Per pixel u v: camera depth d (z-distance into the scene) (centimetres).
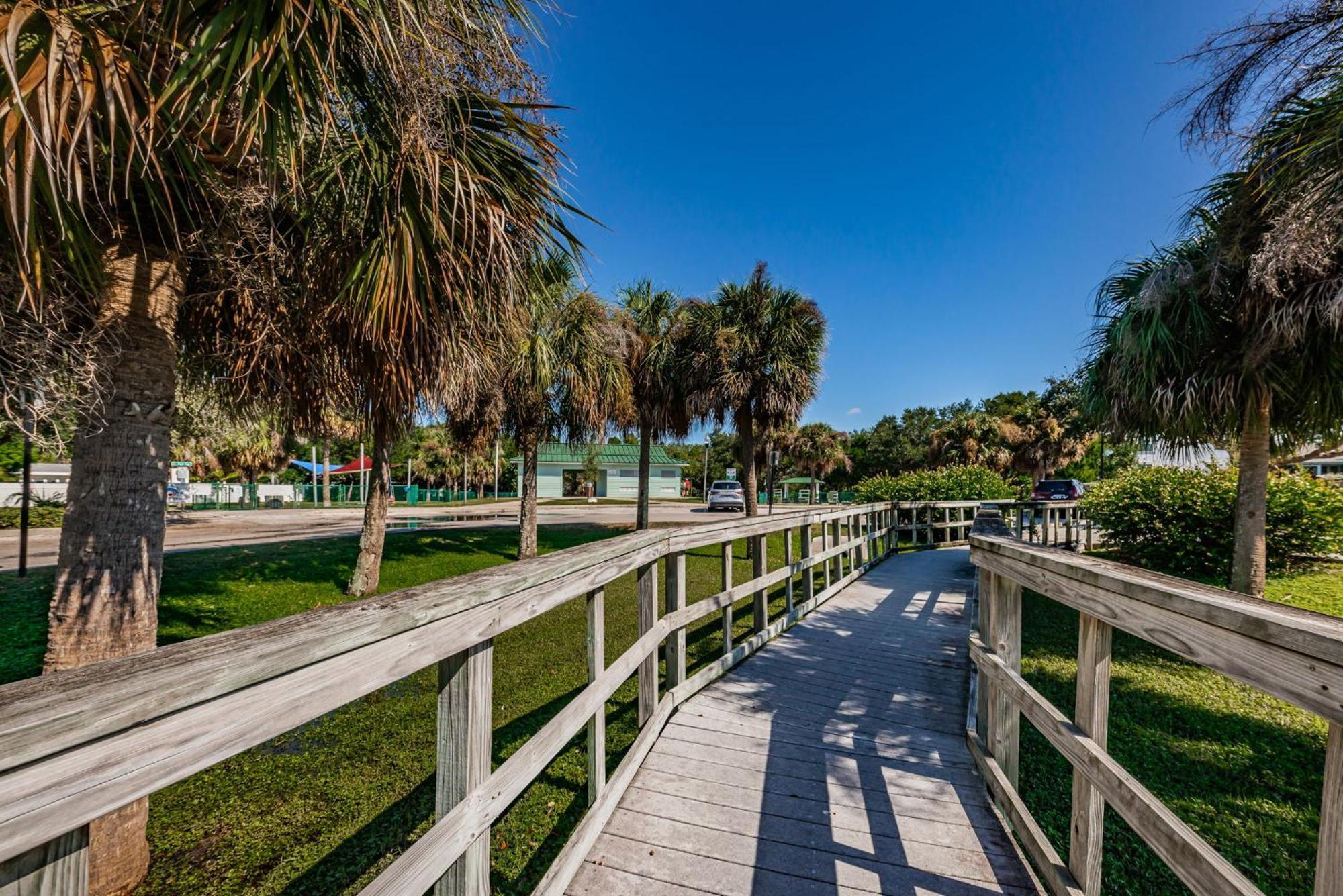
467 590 132
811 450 3084
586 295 922
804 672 397
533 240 306
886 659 430
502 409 904
